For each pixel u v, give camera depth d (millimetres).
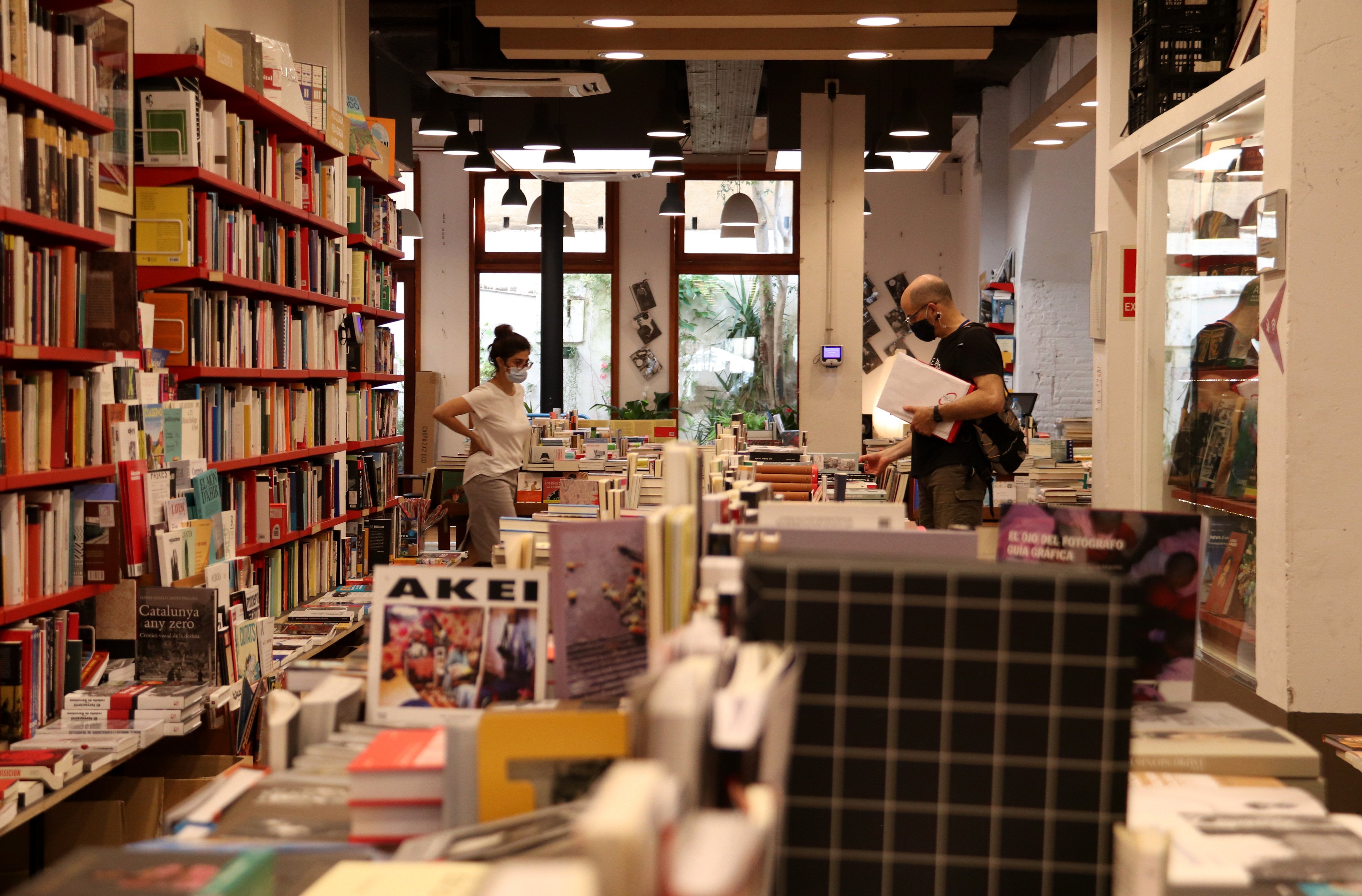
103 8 3592
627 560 1549
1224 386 4273
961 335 4469
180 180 4148
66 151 3191
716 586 1527
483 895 544
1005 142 13195
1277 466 3438
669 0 6051
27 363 3176
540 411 13797
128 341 3322
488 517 6523
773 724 820
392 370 7355
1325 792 1357
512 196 12680
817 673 1048
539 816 1077
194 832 1183
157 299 4160
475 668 1518
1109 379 5754
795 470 4238
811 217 9336
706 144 12977
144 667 3441
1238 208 4078
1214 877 1046
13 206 2926
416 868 963
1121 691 1021
